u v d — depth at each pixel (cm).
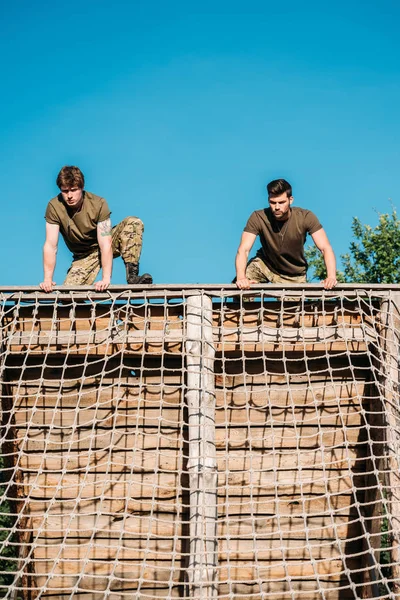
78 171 722
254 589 755
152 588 756
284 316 735
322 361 735
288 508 742
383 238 2233
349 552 750
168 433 736
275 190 713
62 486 712
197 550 658
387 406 713
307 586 756
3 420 737
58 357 738
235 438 734
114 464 726
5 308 739
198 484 679
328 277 723
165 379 734
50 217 750
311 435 728
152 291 721
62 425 741
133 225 773
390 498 692
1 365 720
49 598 765
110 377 736
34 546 670
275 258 762
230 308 738
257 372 735
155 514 740
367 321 737
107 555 747
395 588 673
